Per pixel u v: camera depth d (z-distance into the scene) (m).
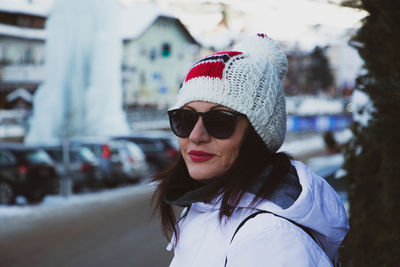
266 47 1.31
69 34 23.64
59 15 23.62
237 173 1.06
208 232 1.06
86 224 8.84
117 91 24.64
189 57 58.06
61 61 23.33
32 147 11.61
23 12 50.53
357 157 2.18
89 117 23.53
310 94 53.69
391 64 1.86
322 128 37.66
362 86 2.02
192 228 1.10
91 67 23.84
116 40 24.58
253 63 1.12
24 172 10.97
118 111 24.77
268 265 0.90
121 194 12.85
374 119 2.01
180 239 1.12
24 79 48.88
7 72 48.09
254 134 1.11
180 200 1.11
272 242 0.91
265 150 1.12
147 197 12.07
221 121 1.08
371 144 2.10
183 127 1.13
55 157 12.63
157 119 42.50
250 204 0.99
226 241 1.01
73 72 23.42
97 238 7.64
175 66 57.53
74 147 13.10
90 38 23.94
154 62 56.06
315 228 1.02
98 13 24.09
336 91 53.72
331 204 1.09
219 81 1.08
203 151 1.10
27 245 7.27
